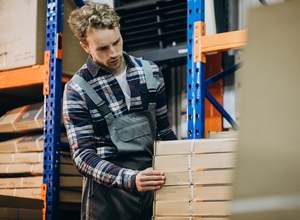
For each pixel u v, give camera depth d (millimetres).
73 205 2236
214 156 1411
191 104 1820
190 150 1445
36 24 2215
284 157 562
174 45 2316
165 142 1486
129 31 2414
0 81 2297
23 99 2605
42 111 2293
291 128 566
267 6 607
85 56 2336
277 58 587
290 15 588
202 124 1800
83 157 1633
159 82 1790
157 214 1453
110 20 1634
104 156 1714
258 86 594
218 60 2438
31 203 1984
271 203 551
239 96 613
